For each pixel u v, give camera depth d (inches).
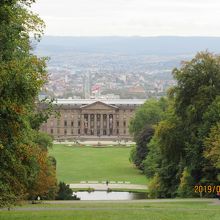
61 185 4697.3
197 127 3843.5
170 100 4266.7
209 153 3452.3
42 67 2225.6
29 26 2367.1
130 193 5964.6
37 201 3459.6
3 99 1780.3
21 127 2009.1
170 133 3951.8
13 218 1946.4
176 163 4205.2
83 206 2659.9
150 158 6387.8
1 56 1940.2
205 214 2032.5
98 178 7303.2
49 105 2423.7
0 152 1921.8
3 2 1745.8
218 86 3956.7
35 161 2362.2
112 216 1968.5
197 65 3986.2
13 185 2190.0
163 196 4416.8
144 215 2000.5
